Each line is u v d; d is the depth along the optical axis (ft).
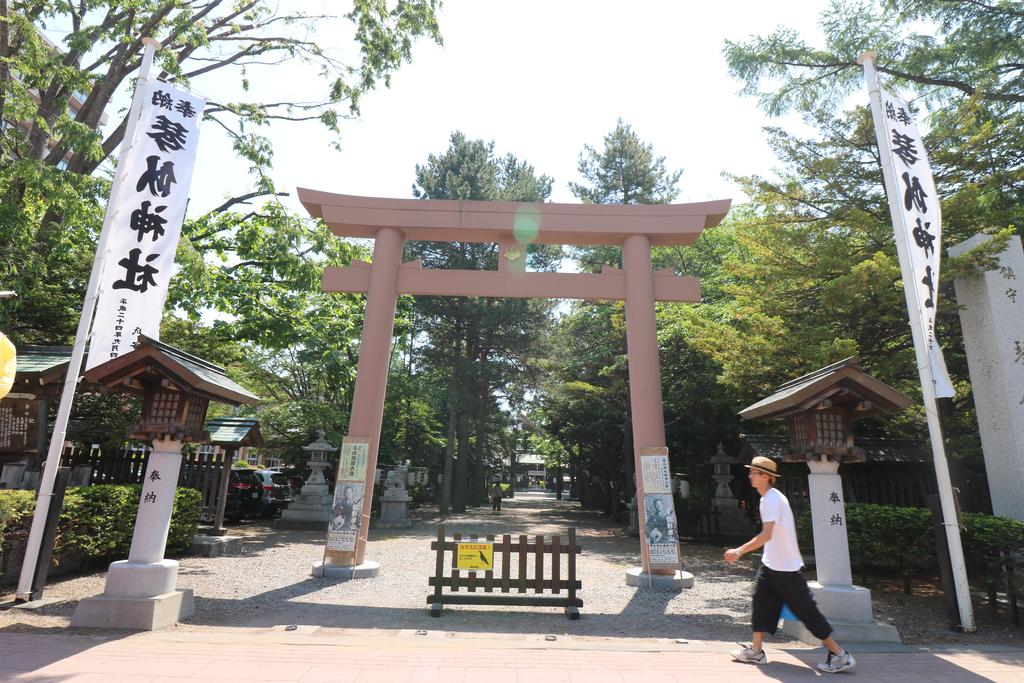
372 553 38.55
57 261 42.14
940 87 44.86
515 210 33.65
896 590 28.78
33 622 18.84
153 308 24.72
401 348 84.02
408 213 33.58
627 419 68.90
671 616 22.74
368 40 47.29
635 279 32.83
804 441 21.12
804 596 15.29
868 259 32.53
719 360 38.96
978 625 21.33
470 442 106.11
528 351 84.28
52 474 22.29
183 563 32.01
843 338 33.14
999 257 30.73
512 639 18.34
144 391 20.77
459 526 61.87
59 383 29.86
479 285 33.22
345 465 30.22
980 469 35.86
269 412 83.92
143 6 38.68
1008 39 38.83
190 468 41.42
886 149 24.16
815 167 35.55
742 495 56.03
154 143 26.32
